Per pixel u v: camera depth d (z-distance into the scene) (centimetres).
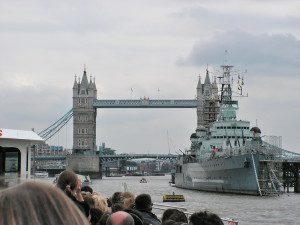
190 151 17850
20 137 2444
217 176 13975
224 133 15000
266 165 12544
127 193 1622
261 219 7781
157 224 1430
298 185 15625
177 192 15112
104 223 1273
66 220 366
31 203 365
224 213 8625
